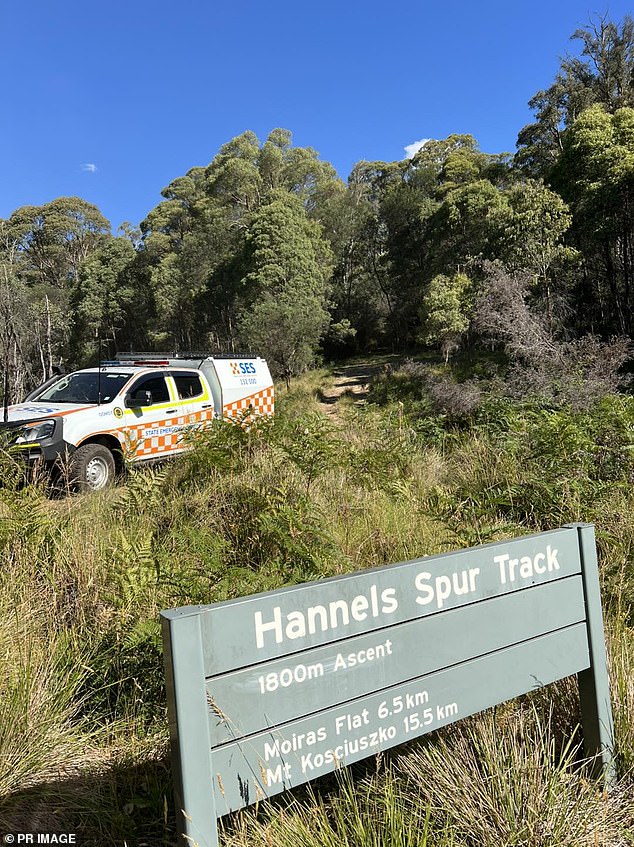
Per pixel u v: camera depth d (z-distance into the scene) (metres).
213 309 45.84
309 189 61.50
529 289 19.27
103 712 2.87
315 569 3.82
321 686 1.92
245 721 1.80
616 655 3.06
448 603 2.16
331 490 5.91
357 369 35.59
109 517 5.39
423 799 2.28
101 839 2.24
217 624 1.77
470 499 5.54
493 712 2.65
